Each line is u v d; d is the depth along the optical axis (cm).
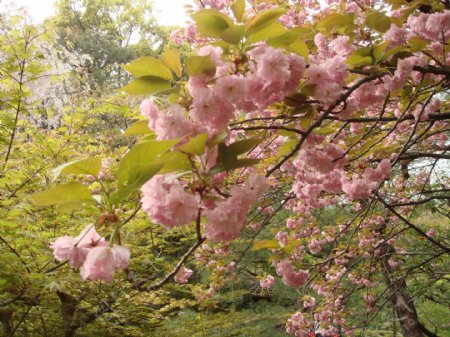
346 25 224
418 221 756
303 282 287
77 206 111
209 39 314
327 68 163
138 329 523
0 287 340
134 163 104
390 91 204
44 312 419
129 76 1908
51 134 497
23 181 424
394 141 407
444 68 207
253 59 140
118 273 438
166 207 113
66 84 843
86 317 453
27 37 423
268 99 151
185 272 476
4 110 447
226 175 128
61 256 115
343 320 572
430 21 210
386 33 212
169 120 118
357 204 582
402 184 572
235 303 846
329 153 229
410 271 544
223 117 121
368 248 518
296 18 371
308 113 172
